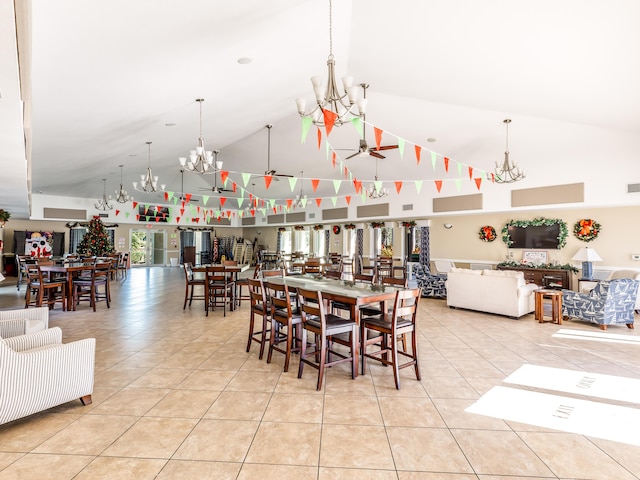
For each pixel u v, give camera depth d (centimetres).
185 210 1612
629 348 441
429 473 202
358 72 552
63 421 256
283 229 1619
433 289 826
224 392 307
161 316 604
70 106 404
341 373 355
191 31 309
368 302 336
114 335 483
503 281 613
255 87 494
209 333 495
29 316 373
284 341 430
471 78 503
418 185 773
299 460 213
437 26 378
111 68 335
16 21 164
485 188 907
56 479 194
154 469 204
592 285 701
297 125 780
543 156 776
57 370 260
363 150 577
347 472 203
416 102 655
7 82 193
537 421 261
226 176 686
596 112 563
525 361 391
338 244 1360
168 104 470
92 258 812
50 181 948
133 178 1098
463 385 326
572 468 207
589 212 795
